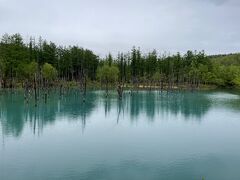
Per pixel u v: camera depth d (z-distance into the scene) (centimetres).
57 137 4559
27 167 3244
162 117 6488
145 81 16725
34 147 4009
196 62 17975
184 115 6775
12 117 6225
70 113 6844
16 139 4434
